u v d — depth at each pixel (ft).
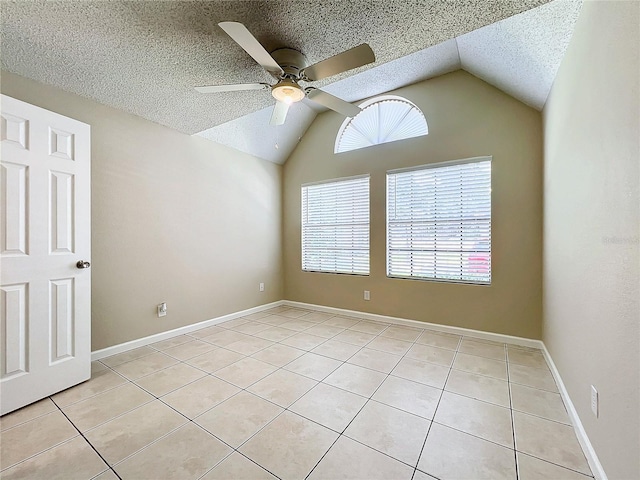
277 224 14.94
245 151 13.17
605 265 4.08
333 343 9.52
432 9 4.99
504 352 8.71
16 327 5.86
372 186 12.16
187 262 10.71
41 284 6.24
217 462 4.47
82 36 5.54
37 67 6.60
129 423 5.40
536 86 7.88
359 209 12.74
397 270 11.68
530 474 4.22
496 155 9.63
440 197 10.71
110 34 5.49
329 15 5.12
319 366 7.80
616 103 3.74
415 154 11.09
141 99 8.13
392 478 4.17
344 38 5.80
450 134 10.40
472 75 10.03
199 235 11.16
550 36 5.88
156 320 9.72
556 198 7.06
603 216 4.16
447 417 5.57
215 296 11.76
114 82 7.26
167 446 4.80
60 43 5.75
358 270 12.81
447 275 10.63
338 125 13.29
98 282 8.30
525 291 9.27
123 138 8.87
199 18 5.11
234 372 7.47
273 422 5.43
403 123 11.75
